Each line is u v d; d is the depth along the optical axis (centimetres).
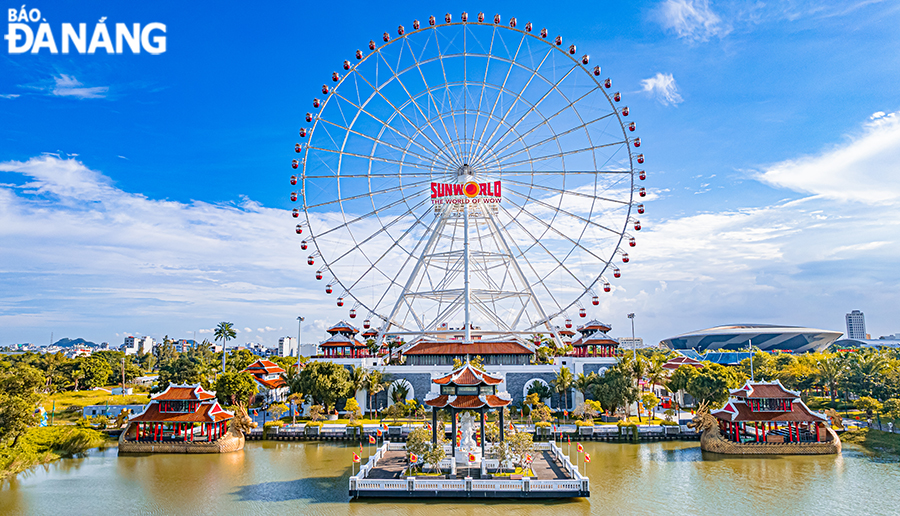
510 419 10775
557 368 11838
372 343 13175
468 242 11531
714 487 6562
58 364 17438
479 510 5772
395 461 7381
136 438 8969
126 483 6925
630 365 11106
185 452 8688
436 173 11338
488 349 12281
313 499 6206
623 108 10331
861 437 9238
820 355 16212
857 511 5741
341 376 11331
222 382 11156
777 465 7625
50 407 13362
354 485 6197
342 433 9800
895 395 11475
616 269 10600
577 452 8469
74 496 6412
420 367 11931
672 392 11988
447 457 7150
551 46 10156
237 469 7619
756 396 8581
